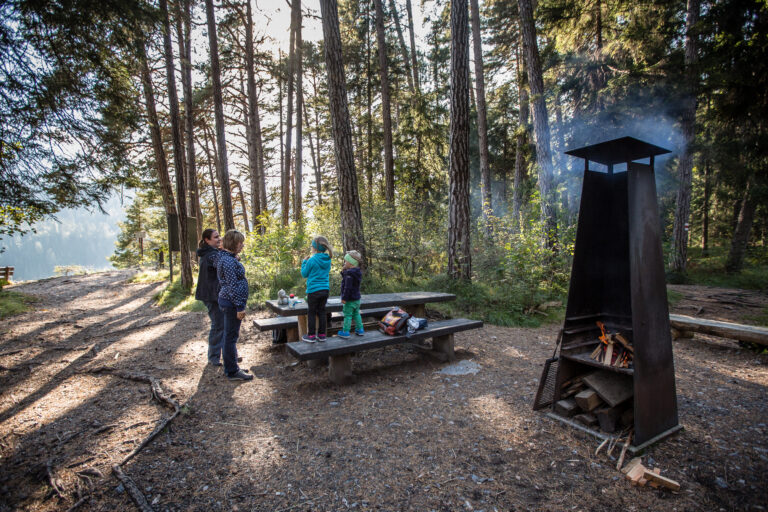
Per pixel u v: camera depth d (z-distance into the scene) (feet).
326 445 9.47
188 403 11.91
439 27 56.39
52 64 15.88
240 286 13.55
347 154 28.40
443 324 16.11
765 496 7.42
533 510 7.11
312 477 8.16
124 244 107.55
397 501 7.38
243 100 63.93
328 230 41.14
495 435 9.86
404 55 60.29
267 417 11.04
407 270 31.37
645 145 9.00
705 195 64.39
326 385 13.47
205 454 9.09
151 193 49.83
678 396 12.25
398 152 52.70
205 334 20.84
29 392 12.94
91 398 12.41
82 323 24.39
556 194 33.47
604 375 10.46
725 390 12.72
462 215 26.91
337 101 27.96
